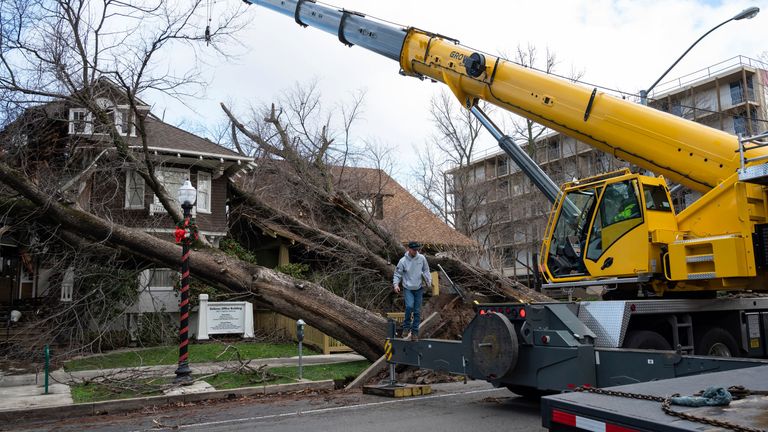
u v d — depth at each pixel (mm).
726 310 8820
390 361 9680
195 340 18344
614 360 6422
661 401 2674
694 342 8656
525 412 7793
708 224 7961
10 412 8688
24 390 10477
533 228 34094
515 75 9727
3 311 18797
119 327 17156
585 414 2592
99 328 15047
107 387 10398
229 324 18672
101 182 16391
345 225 18781
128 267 16328
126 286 16188
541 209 31797
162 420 8281
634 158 8656
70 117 14945
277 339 18562
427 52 10938
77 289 15203
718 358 5461
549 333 6973
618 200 8617
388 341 9766
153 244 13727
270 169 22516
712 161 7926
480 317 7691
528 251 34781
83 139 14789
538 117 9492
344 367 12961
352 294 18688
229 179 22516
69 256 15430
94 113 13672
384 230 17969
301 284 13414
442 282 17109
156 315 17688
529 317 7281
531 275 31484
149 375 11680
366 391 10094
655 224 8234
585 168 34656
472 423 7090
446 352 8367
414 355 9102
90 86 13500
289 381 11180
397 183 30984
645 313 7605
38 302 19797
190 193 11703
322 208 19578
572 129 9109
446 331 12938
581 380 6562
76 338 14188
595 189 9000
